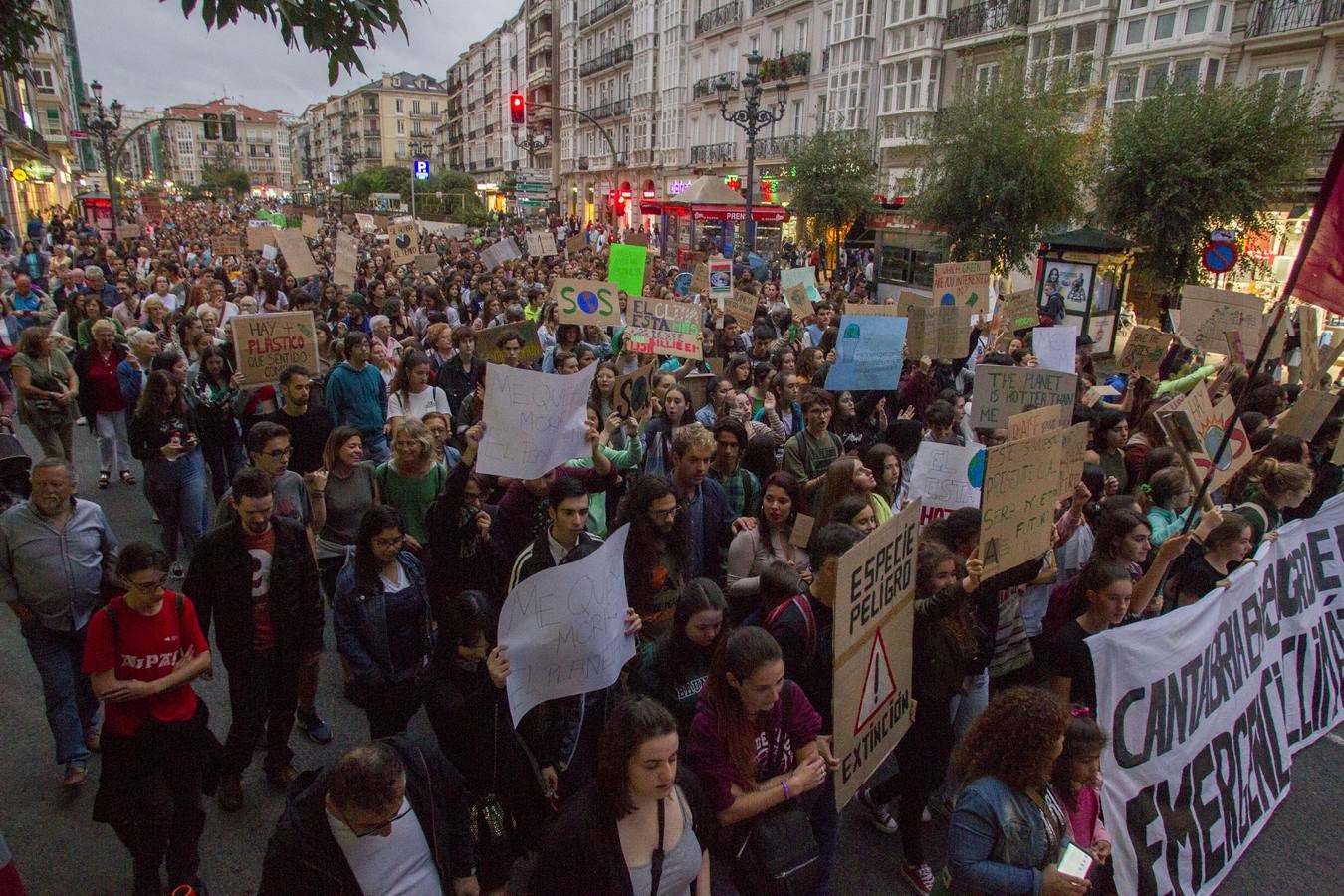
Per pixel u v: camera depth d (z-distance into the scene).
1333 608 5.36
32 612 4.24
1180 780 4.03
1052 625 4.35
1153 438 7.01
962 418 7.53
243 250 23.70
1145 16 22.94
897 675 3.53
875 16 33.28
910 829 3.90
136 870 3.47
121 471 9.02
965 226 18.86
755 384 8.14
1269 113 15.66
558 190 77.62
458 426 7.02
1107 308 17.28
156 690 3.43
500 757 3.39
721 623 3.60
